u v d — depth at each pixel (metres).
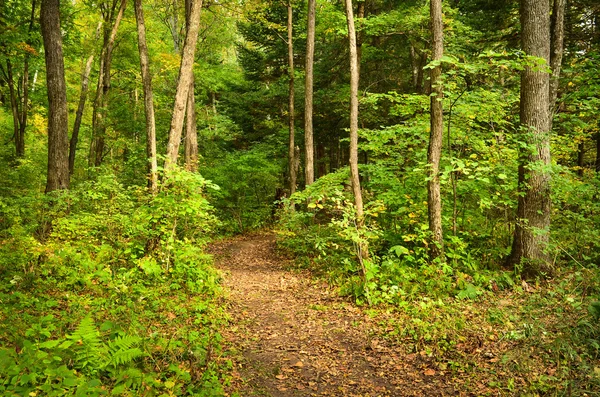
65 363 3.65
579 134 10.70
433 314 6.09
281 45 23.47
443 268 7.31
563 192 8.62
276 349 5.54
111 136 19.66
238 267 11.82
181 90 9.48
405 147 10.74
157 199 8.36
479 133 9.67
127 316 5.41
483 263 8.29
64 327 4.76
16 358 3.37
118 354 3.67
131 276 7.21
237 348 5.45
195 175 8.57
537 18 7.71
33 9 14.48
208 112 25.52
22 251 6.80
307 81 16.53
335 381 4.62
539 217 7.80
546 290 6.65
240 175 20.72
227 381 4.39
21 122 16.81
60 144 10.72
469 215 9.97
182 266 8.09
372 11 18.09
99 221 8.66
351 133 9.07
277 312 7.22
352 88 9.07
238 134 25.03
